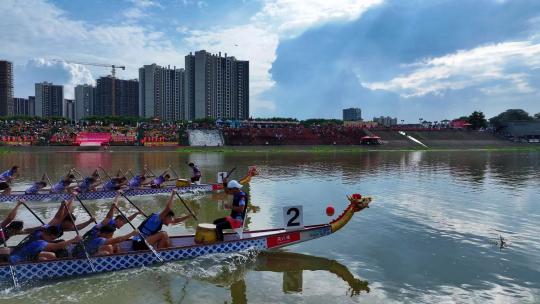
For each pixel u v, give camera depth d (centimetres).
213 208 1780
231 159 5025
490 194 2184
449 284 916
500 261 1072
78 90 16175
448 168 3881
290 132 9319
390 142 9212
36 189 1922
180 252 1020
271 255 1103
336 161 4781
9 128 7606
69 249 977
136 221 1477
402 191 2281
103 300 816
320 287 891
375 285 906
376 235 1320
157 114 14588
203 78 13500
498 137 10756
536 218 1588
